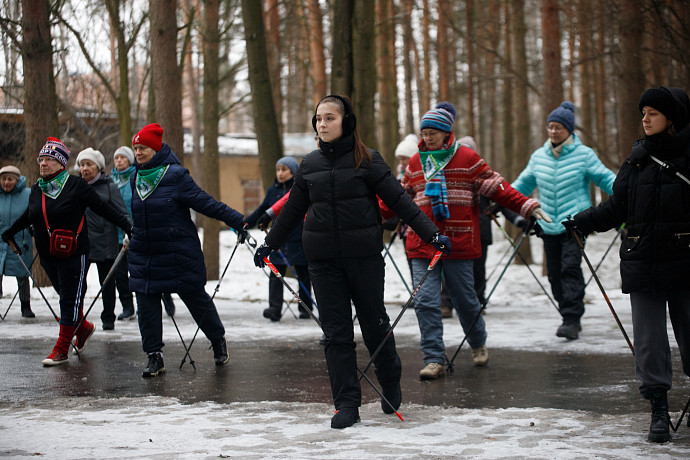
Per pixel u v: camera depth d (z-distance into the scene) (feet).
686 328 13.12
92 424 14.17
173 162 19.49
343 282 14.19
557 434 13.34
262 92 44.55
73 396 17.11
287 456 11.83
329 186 13.94
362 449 12.27
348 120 14.05
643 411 15.56
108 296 27.78
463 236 19.54
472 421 14.42
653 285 12.89
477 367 20.93
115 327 28.76
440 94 72.79
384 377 14.84
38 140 38.91
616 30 44.24
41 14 38.70
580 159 25.62
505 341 25.52
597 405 16.17
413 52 87.04
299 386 18.33
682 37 37.52
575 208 25.50
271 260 30.86
